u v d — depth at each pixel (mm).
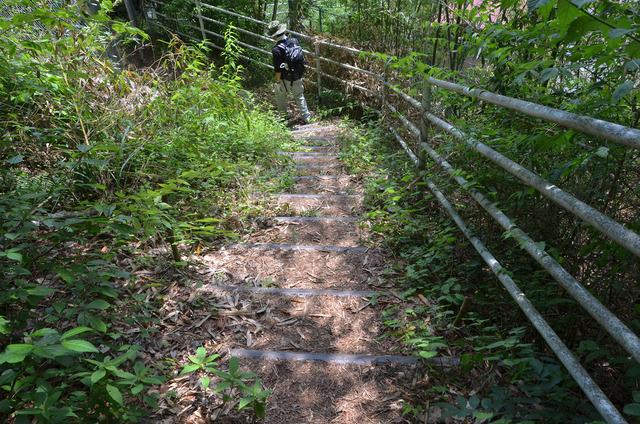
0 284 1817
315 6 9938
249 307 2695
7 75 3168
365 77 6988
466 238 3084
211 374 2168
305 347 2402
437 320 2523
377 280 2979
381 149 5312
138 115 3705
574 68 1896
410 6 5871
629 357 1927
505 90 2600
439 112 3746
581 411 1842
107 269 2344
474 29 2643
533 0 1396
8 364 1773
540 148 2023
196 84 4465
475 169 2854
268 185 4387
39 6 2980
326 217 3826
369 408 2016
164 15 9453
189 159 3824
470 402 1808
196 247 3273
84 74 3371
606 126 1443
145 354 2281
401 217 3480
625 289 2066
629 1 1712
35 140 3084
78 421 1603
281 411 2012
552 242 2326
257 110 6461
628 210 2078
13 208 2000
